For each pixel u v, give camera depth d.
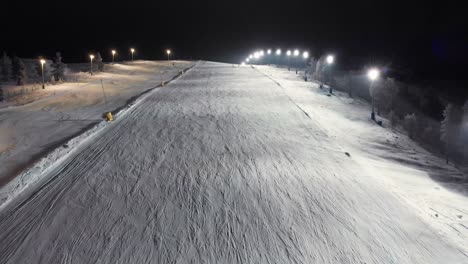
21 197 9.39
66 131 15.87
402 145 15.55
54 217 8.32
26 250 7.16
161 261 6.75
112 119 17.58
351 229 7.73
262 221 8.05
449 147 16.27
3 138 14.86
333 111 21.20
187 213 8.38
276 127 16.06
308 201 8.93
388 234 7.55
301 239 7.40
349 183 9.96
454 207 8.99
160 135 14.72
